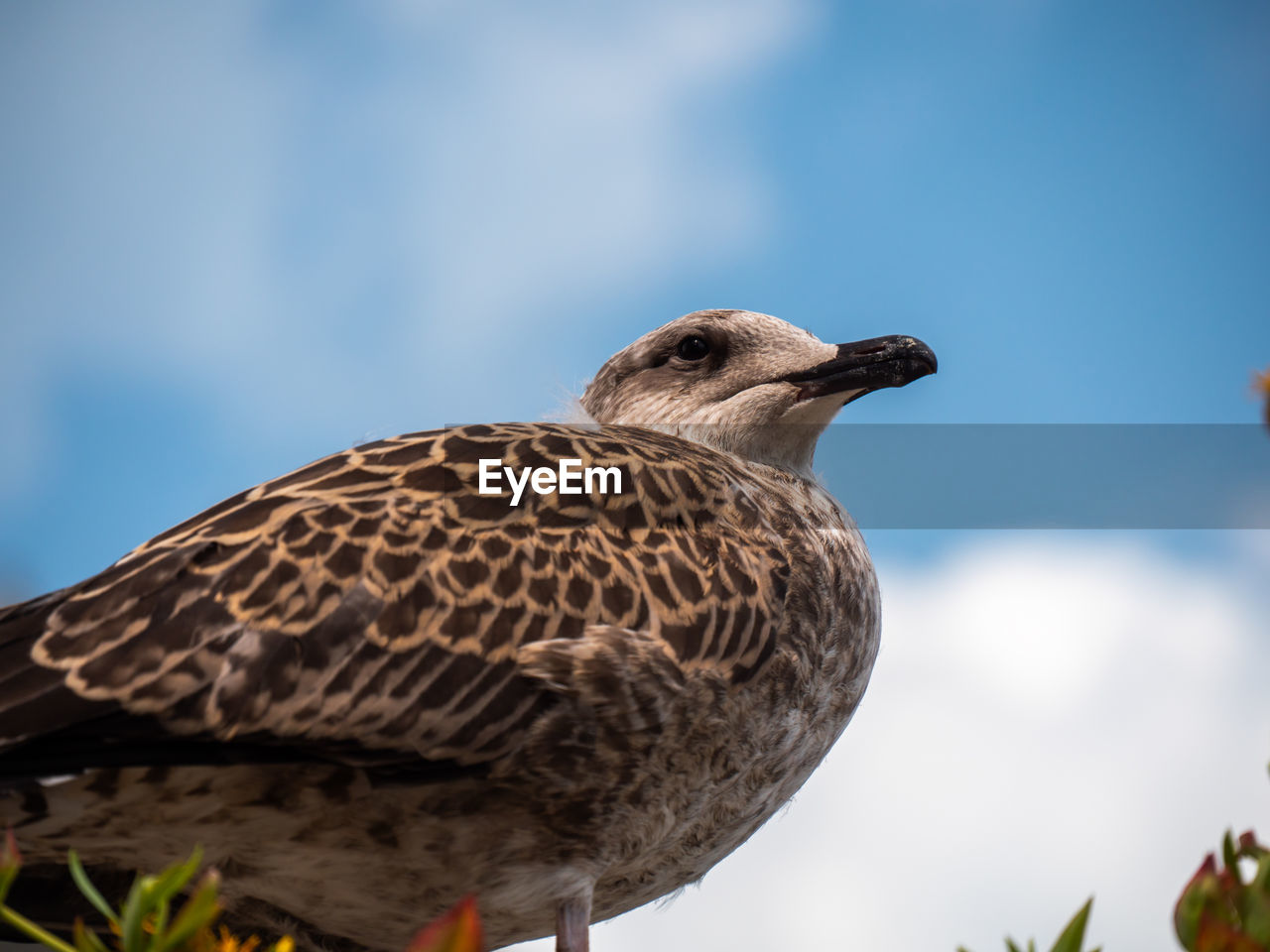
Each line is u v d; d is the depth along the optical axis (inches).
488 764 178.5
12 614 171.0
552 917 198.5
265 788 172.9
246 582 169.8
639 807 194.1
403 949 205.6
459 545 182.2
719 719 196.1
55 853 178.5
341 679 167.6
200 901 98.0
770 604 206.4
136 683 159.8
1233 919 99.0
